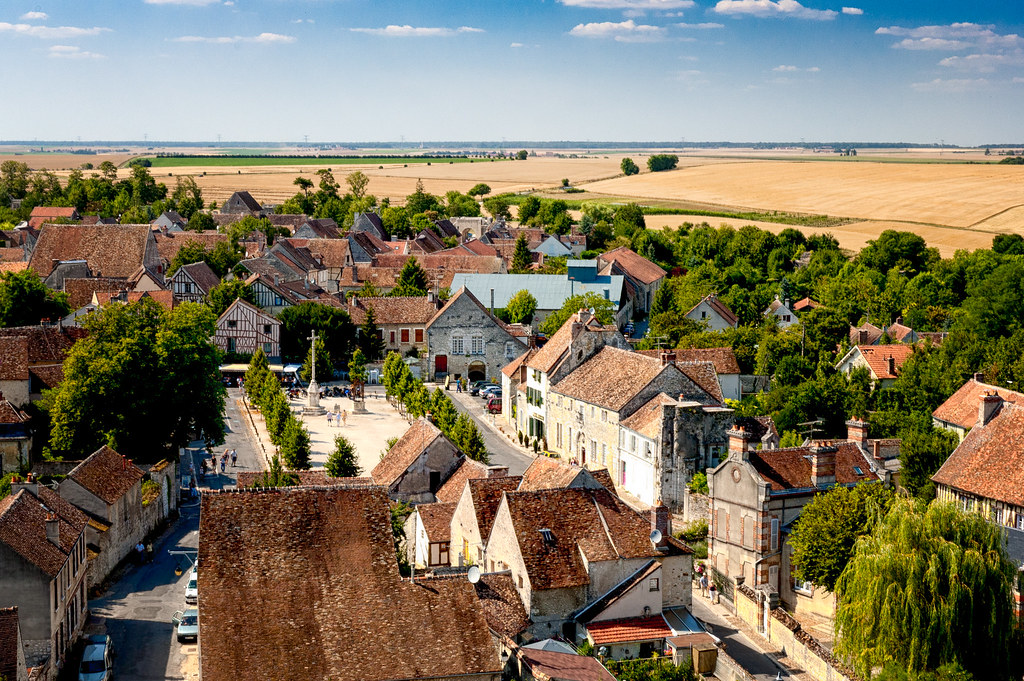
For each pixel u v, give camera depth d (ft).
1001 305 524.52
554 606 218.38
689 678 206.28
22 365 352.49
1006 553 231.09
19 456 317.42
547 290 633.61
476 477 279.69
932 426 354.13
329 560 184.75
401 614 179.93
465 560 253.03
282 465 351.67
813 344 529.04
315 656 171.94
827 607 252.42
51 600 208.74
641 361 373.81
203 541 183.32
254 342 536.42
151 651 225.97
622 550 224.33
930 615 214.90
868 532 243.40
